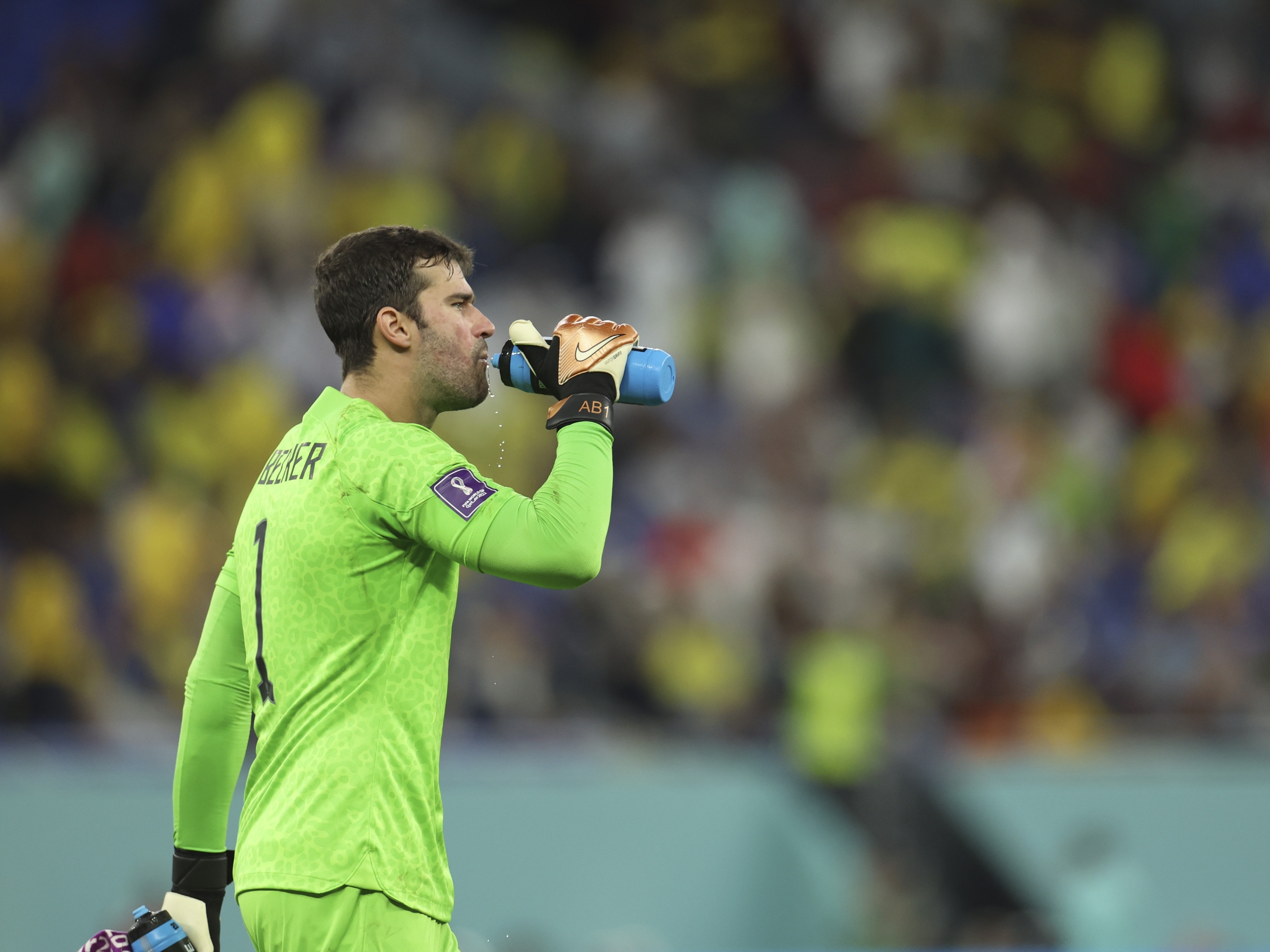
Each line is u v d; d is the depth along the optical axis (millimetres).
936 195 42938
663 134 43281
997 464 36719
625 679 29953
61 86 39844
